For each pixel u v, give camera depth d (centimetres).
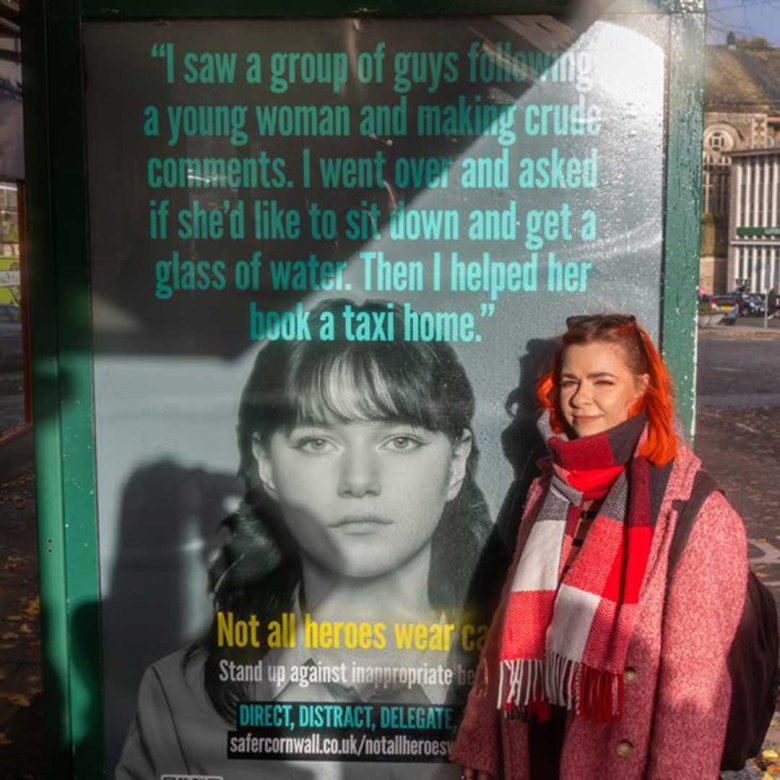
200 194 271
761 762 418
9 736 435
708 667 209
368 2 262
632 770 214
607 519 217
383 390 274
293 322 274
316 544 280
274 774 288
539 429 240
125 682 287
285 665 285
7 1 527
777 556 737
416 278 271
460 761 255
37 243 272
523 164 265
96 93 268
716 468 1054
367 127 266
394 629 283
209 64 266
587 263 268
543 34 261
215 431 278
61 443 279
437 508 278
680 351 267
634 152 263
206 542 282
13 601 616
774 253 4731
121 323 275
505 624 229
